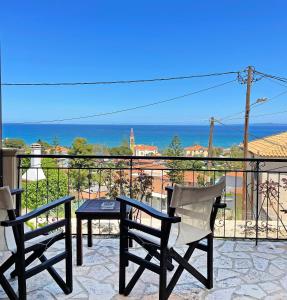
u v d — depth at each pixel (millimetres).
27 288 2408
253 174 4383
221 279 2576
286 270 2744
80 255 2783
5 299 2254
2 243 1952
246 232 3826
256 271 2723
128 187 3932
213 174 3801
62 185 5125
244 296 2328
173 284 2188
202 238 2268
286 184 3951
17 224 1872
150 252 2193
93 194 4004
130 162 3828
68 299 2273
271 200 4070
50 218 4055
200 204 2154
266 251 3150
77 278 2570
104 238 3441
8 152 3406
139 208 2137
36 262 2834
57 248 3137
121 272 2338
